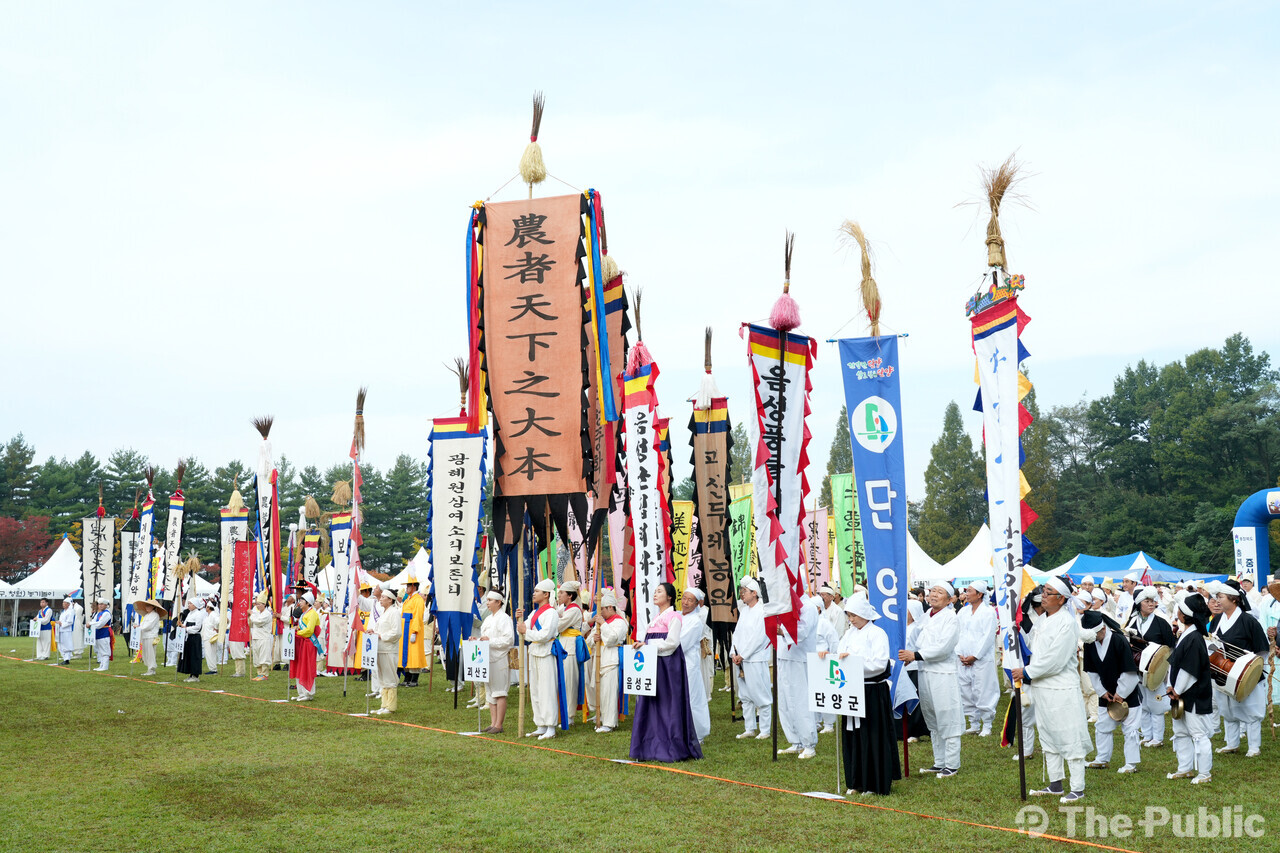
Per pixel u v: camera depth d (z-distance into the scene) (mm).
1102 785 9469
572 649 14875
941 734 10133
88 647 31312
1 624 53406
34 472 74875
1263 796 8859
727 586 14773
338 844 7688
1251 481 60969
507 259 13078
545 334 12859
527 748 12258
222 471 73062
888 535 10789
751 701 13297
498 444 12836
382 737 13273
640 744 11383
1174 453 62656
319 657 25781
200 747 12430
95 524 28828
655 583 13562
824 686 9383
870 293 11719
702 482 14930
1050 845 7297
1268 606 15008
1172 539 59031
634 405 13812
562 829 8008
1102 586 17828
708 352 15016
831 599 14680
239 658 23656
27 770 10891
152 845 7715
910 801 8875
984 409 9617
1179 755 9805
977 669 13148
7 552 64250
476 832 7973
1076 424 75250
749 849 7324
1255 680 10625
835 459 65875
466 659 14141
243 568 24188
